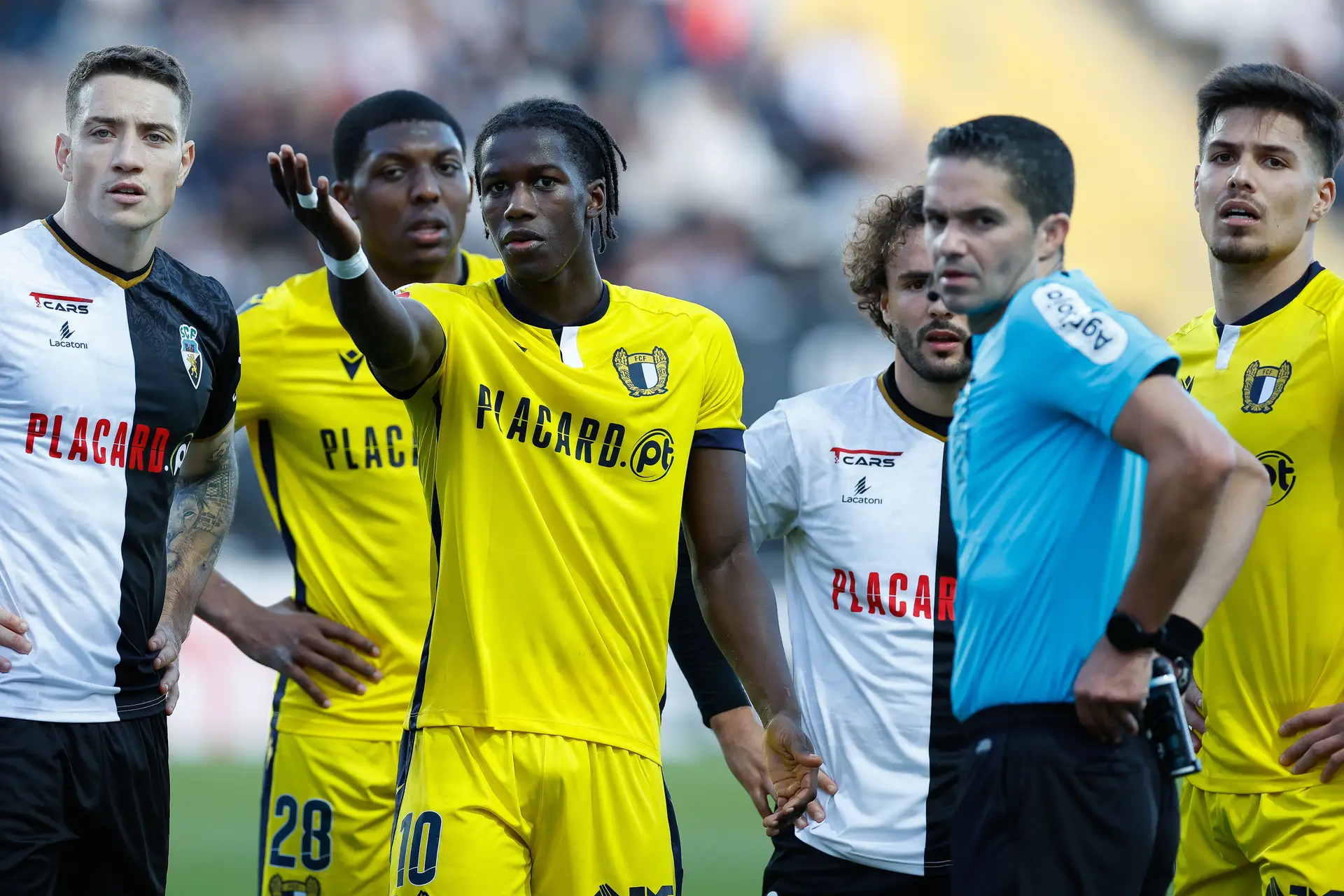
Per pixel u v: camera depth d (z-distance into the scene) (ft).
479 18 219.00
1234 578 42.39
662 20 231.50
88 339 54.34
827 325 189.26
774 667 53.21
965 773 42.93
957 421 44.80
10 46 202.28
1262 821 56.65
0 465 52.75
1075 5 265.75
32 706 52.42
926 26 254.47
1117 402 39.45
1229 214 57.21
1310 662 56.13
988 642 42.27
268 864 69.31
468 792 48.67
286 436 68.74
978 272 42.14
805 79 239.09
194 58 203.51
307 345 68.33
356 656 67.87
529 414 50.44
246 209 191.31
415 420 51.42
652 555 51.55
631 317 52.70
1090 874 40.70
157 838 56.65
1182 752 41.22
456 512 49.93
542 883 49.90
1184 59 263.08
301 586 69.31
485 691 49.01
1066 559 41.29
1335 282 57.41
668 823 52.16
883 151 240.12
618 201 53.72
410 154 70.69
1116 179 252.42
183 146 56.85
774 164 231.50
